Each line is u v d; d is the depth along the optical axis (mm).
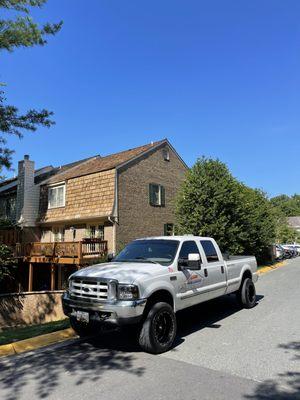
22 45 10266
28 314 11336
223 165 18641
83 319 6051
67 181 24578
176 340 6656
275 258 32219
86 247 19703
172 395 4285
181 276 6797
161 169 25484
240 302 9250
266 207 26375
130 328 7352
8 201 28188
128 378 4840
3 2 9727
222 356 5691
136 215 22781
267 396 4238
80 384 4672
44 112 11477
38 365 5430
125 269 6344
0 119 10734
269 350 5938
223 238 17469
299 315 8406
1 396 4379
